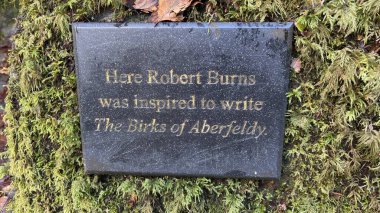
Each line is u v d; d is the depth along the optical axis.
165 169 1.18
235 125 1.12
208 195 1.22
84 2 1.14
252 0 1.08
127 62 1.10
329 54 1.08
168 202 1.23
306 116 1.13
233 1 1.09
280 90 1.08
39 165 1.27
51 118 1.22
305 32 1.08
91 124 1.16
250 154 1.14
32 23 1.17
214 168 1.16
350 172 1.14
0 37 1.65
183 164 1.17
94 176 1.23
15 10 1.62
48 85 1.21
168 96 1.12
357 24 1.05
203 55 1.08
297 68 1.10
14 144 1.28
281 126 1.11
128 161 1.18
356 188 1.16
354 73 1.06
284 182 1.19
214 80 1.09
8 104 1.25
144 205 1.24
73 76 1.19
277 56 1.06
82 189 1.23
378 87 1.05
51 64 1.19
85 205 1.25
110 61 1.11
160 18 1.09
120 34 1.09
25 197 1.31
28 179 1.29
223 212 1.22
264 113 1.10
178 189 1.21
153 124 1.14
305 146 1.15
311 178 1.17
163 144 1.16
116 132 1.16
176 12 1.08
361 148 1.12
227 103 1.11
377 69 1.04
